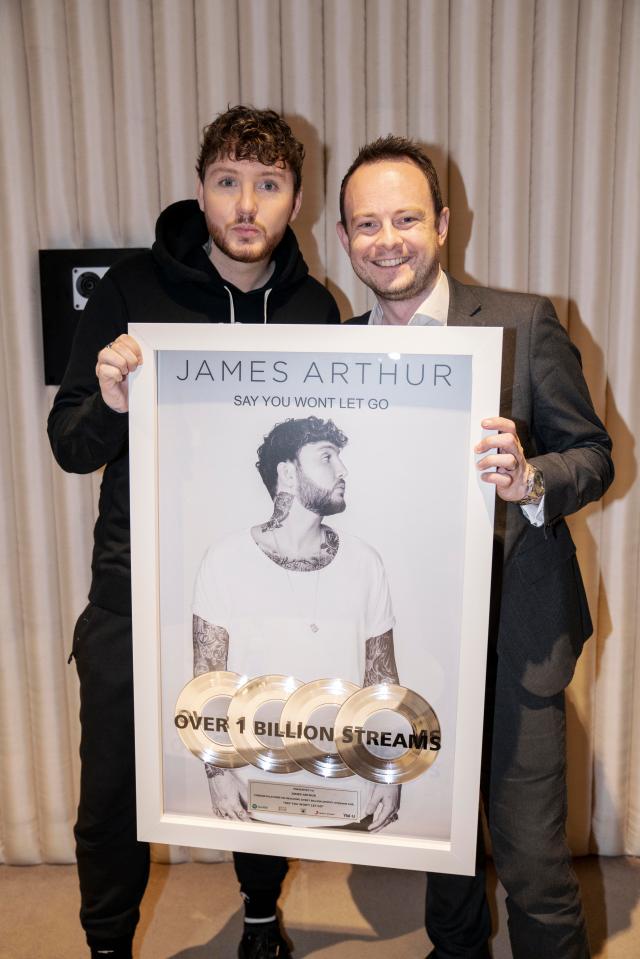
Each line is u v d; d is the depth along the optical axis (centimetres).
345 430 110
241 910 179
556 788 128
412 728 116
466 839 116
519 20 166
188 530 116
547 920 128
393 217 121
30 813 196
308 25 168
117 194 176
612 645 189
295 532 113
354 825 120
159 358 113
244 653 117
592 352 178
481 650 111
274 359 110
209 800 122
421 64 168
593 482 120
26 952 166
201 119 173
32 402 180
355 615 114
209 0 167
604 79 167
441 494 110
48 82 170
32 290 177
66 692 193
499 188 172
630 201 171
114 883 144
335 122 171
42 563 186
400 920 176
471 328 105
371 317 142
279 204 130
